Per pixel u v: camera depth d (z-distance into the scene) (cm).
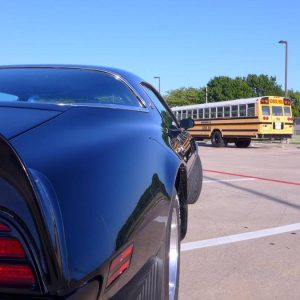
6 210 145
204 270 386
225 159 1570
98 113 244
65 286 142
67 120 216
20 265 144
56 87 302
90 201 164
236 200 707
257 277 372
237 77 8094
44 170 166
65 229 151
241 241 473
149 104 345
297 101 8281
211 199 715
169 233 236
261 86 8288
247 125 2384
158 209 206
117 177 184
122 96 315
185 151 420
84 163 179
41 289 142
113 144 207
